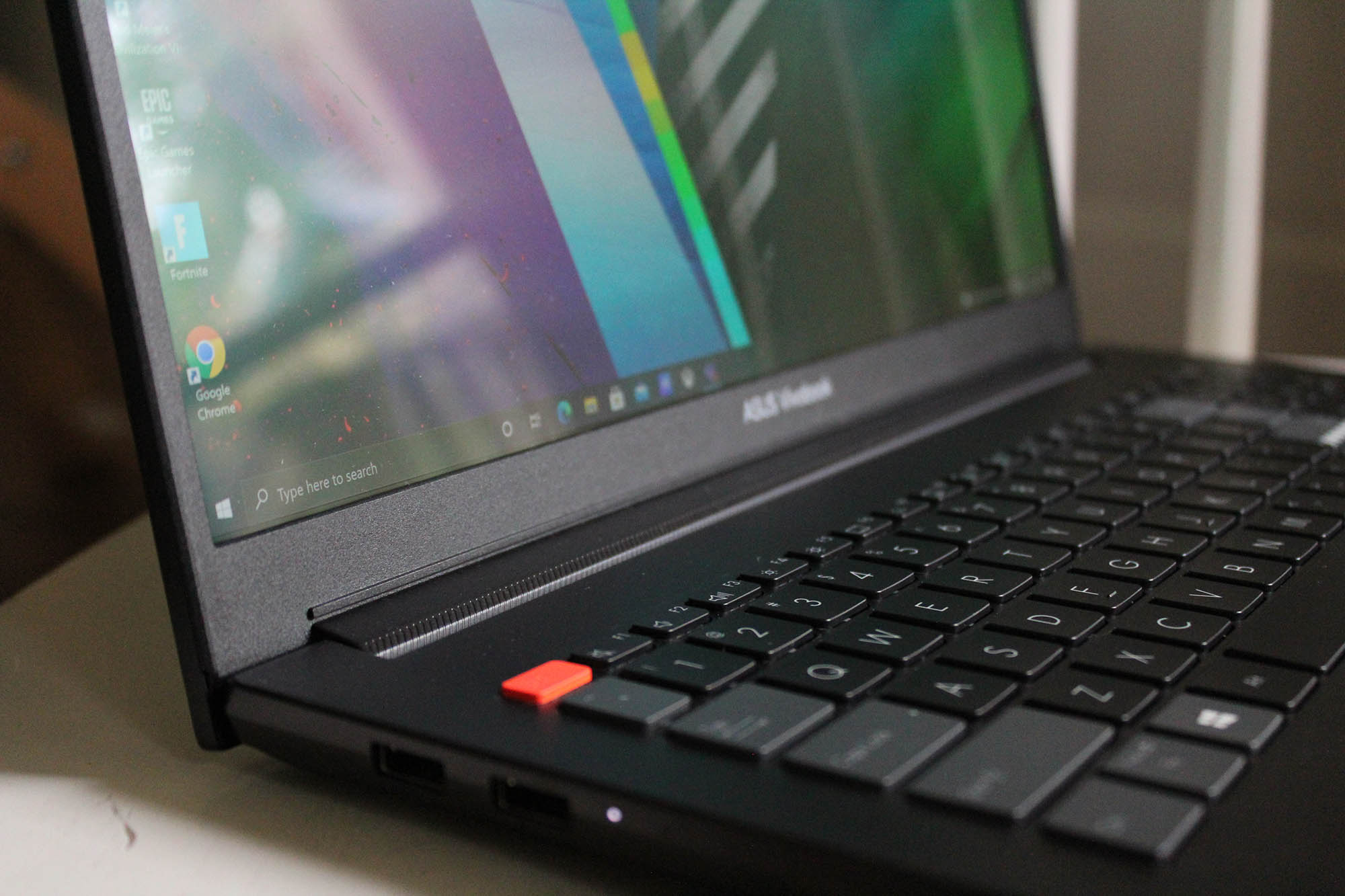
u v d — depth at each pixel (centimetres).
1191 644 28
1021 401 49
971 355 50
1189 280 70
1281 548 34
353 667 28
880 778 24
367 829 27
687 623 30
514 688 27
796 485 39
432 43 33
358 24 31
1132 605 30
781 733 25
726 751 25
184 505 27
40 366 43
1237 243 69
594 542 33
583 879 25
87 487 45
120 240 27
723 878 23
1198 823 23
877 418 44
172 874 25
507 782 25
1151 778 24
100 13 27
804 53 44
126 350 27
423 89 32
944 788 23
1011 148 55
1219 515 36
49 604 36
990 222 53
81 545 44
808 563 33
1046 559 33
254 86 29
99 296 45
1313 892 22
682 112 39
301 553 29
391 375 31
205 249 28
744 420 40
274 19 30
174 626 28
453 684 27
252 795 28
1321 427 45
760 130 42
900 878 22
